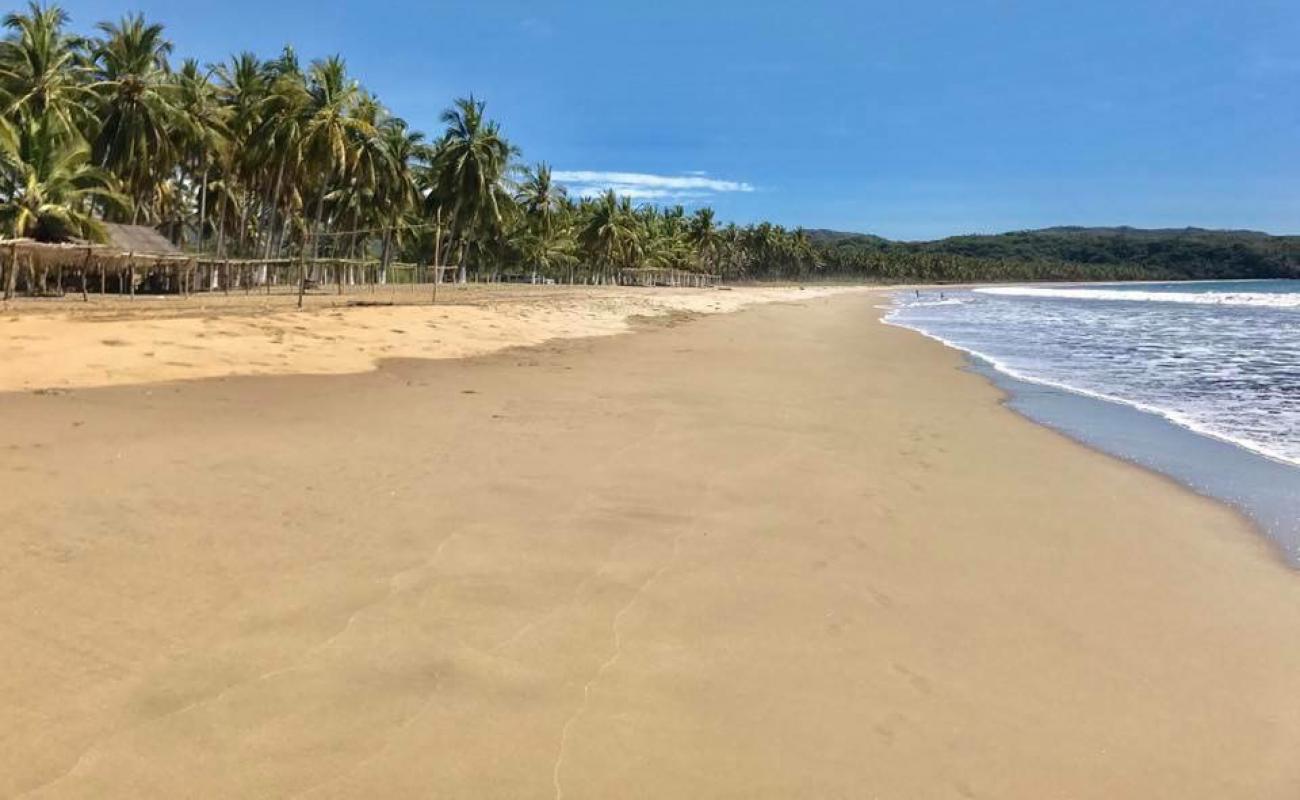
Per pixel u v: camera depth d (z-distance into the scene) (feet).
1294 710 12.49
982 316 146.41
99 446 24.04
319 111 133.90
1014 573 18.06
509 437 28.99
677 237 330.13
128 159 118.11
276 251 172.86
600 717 11.45
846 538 19.88
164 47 123.44
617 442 29.07
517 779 9.95
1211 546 20.39
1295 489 26.11
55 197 98.94
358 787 9.61
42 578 14.75
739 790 10.02
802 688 12.60
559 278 292.40
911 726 11.66
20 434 24.77
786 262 474.90
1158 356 69.87
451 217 183.21
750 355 64.75
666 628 14.44
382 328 60.34
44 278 80.74
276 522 18.56
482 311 82.84
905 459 28.84
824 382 49.52
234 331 49.90
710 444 29.53
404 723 10.97
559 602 15.24
